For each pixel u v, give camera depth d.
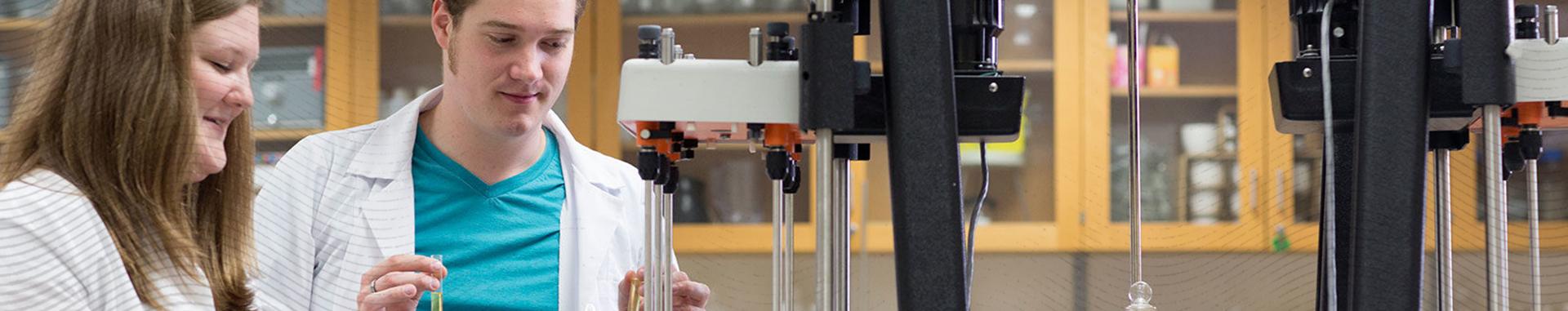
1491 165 1.05
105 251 1.24
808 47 1.01
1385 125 1.02
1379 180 1.02
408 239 1.75
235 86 1.34
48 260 1.19
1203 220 3.47
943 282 1.01
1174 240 3.47
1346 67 1.14
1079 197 3.50
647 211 1.17
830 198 1.04
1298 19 1.20
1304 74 1.16
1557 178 3.33
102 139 1.26
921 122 1.01
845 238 1.17
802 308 3.39
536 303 1.78
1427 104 1.03
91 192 1.25
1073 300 3.56
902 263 1.02
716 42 3.48
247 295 1.41
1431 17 1.03
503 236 1.80
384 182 1.79
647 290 1.17
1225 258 3.45
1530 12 1.08
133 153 1.26
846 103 1.01
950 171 1.01
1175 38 3.52
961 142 1.15
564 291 1.82
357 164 1.79
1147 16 3.51
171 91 1.27
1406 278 1.02
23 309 1.17
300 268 1.73
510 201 1.82
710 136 1.19
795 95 1.06
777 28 1.09
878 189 3.46
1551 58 1.02
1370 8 1.02
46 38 1.30
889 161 1.03
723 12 3.46
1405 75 1.01
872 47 3.04
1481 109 1.08
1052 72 3.52
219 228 1.40
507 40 1.63
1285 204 3.41
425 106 1.84
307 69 3.12
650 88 1.08
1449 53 1.05
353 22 3.19
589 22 3.46
